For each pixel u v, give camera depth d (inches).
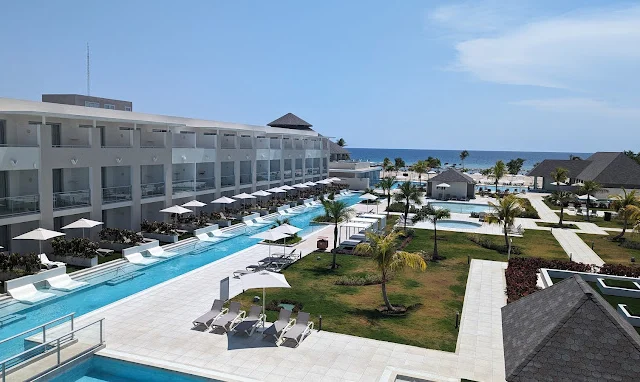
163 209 1374.3
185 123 1627.7
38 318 725.9
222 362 562.3
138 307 749.9
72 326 593.0
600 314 389.4
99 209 1142.3
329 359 578.2
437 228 1593.3
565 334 382.0
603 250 1282.0
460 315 747.4
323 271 1003.9
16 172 1027.3
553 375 360.5
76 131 1158.3
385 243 743.7
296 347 611.2
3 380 495.8
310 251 1199.6
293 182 2308.1
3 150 896.3
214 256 1156.5
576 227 1664.6
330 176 2920.8
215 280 911.0
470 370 556.4
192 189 1524.4
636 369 358.0
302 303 789.2
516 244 1338.6
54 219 1099.9
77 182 1180.5
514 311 484.1
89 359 572.1
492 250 1250.0
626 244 1338.6
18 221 938.7
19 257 853.2
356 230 1489.9
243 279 663.8
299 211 1945.1
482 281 943.0
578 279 461.4
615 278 885.8
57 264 906.1
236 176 1780.3
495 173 2775.6
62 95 1379.2
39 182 981.8
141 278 954.1
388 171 4170.8
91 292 860.0
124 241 1117.1
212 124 1781.5
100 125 1238.9
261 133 2047.2
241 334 648.4
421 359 584.4
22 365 522.6
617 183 2390.5
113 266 1006.4
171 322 687.1
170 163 1392.7
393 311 756.6
